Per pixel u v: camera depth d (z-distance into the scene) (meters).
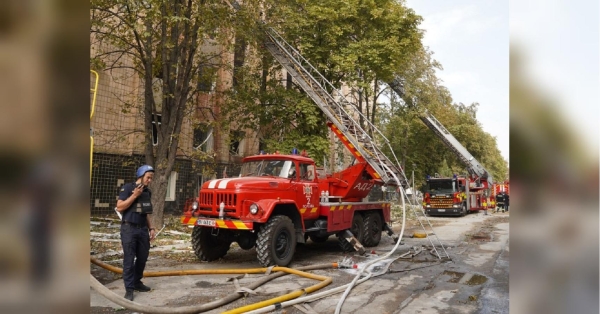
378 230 11.34
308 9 15.97
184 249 9.54
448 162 36.03
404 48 17.94
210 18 10.70
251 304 5.18
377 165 10.46
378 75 18.00
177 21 10.36
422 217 22.80
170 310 4.29
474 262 8.71
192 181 18.44
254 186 7.68
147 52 11.94
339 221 9.53
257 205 7.33
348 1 16.89
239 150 21.25
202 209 7.96
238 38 13.47
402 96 23.69
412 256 9.30
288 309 5.06
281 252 7.64
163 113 12.30
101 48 13.57
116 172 15.01
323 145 15.73
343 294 5.74
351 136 11.64
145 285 6.12
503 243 11.82
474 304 5.50
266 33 14.29
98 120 14.43
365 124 20.44
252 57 15.33
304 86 13.52
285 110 15.94
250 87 14.66
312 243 11.56
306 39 16.33
